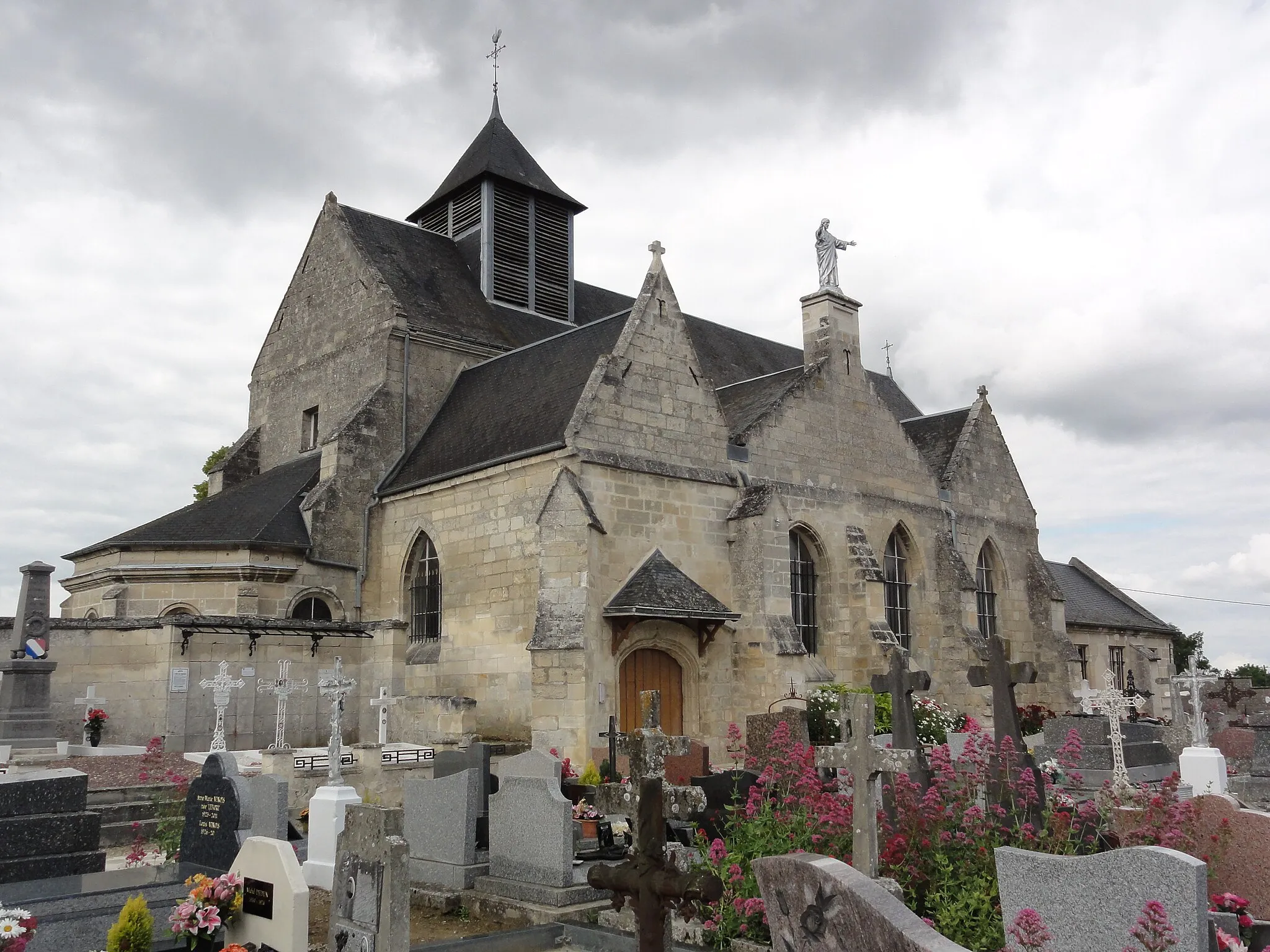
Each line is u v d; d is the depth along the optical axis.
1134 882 7.44
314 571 28.52
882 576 29.72
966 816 10.62
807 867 7.06
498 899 12.61
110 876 11.84
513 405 28.61
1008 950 7.92
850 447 31.58
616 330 27.98
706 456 26.95
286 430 36.06
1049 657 38.16
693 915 7.57
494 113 41.41
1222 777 17.28
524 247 39.50
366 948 8.38
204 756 22.11
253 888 9.54
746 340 43.25
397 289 33.78
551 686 22.48
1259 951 9.09
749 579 26.28
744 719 25.83
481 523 26.55
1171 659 54.81
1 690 21.78
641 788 7.95
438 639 27.73
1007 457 39.22
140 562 27.83
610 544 24.16
